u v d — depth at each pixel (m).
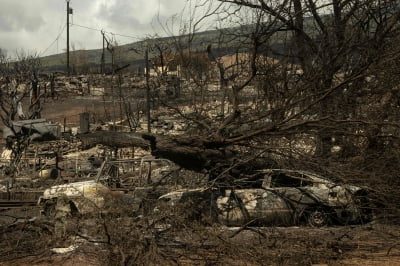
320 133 9.98
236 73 10.68
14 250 8.36
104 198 8.94
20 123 26.98
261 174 10.42
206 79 11.16
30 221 8.97
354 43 10.29
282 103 9.95
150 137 9.67
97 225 7.94
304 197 10.23
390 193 9.68
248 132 9.95
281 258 7.87
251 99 10.55
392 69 10.13
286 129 9.76
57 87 51.22
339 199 10.18
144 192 10.24
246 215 10.02
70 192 11.03
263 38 10.43
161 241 8.09
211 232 8.04
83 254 8.09
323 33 10.61
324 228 9.92
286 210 10.15
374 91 10.41
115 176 13.92
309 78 10.13
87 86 51.16
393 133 10.30
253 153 10.06
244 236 9.11
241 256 7.88
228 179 9.98
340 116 10.15
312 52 11.05
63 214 9.12
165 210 8.11
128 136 9.84
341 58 10.30
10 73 42.16
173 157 9.72
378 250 8.59
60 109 43.12
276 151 9.98
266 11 10.24
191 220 8.57
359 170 9.80
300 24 11.01
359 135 9.87
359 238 9.20
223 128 10.05
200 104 11.14
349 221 10.20
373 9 10.95
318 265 7.96
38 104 35.59
